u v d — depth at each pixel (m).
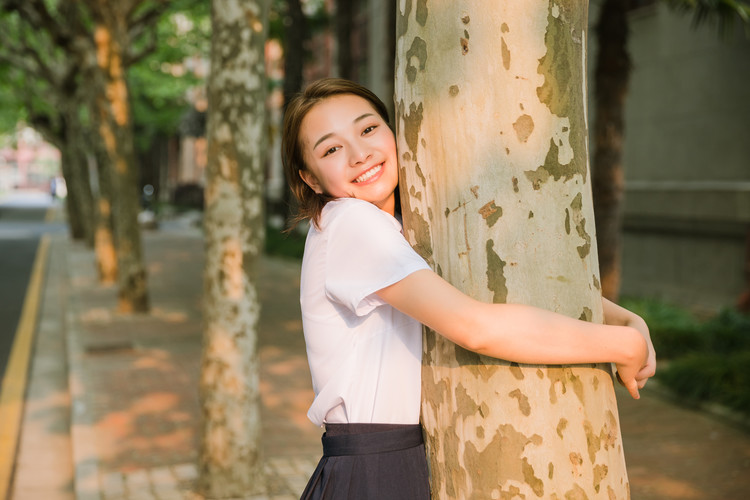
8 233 27.06
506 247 1.43
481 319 1.39
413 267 1.46
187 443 5.49
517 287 1.43
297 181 1.77
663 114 11.72
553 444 1.43
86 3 10.62
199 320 10.31
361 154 1.65
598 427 1.46
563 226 1.44
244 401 4.48
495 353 1.40
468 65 1.43
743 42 10.17
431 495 1.61
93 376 7.36
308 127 1.69
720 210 9.98
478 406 1.47
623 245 12.32
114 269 14.15
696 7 8.11
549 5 1.42
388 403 1.62
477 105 1.43
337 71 18.22
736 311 9.52
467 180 1.44
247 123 4.37
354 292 1.52
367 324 1.63
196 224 28.84
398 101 1.58
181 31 19.03
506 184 1.42
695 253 10.81
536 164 1.42
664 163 11.76
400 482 1.58
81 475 4.81
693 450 5.26
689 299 10.89
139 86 23.73
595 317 1.48
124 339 9.05
